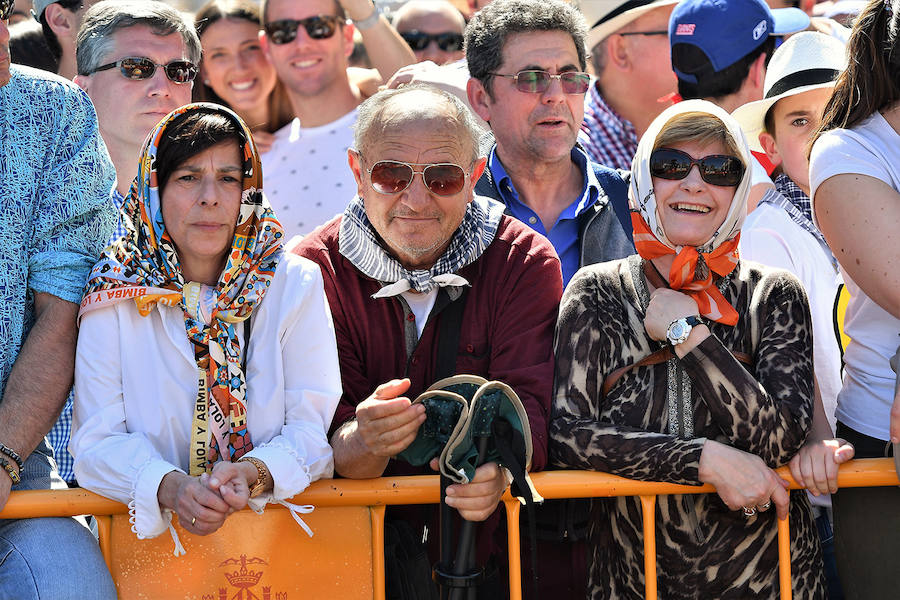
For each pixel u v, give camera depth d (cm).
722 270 623
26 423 592
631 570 625
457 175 664
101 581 573
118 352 598
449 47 1172
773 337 616
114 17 892
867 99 623
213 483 549
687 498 611
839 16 1223
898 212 598
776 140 884
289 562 602
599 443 601
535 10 870
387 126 667
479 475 577
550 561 708
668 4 1130
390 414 572
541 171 867
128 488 571
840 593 761
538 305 678
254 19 1072
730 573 609
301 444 593
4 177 615
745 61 939
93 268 611
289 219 1011
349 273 684
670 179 616
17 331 613
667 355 613
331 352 624
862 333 643
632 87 1157
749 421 587
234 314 600
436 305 681
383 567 612
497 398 577
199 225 594
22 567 566
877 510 626
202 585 594
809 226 826
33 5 1064
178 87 908
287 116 1077
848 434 652
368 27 1102
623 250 854
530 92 854
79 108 648
